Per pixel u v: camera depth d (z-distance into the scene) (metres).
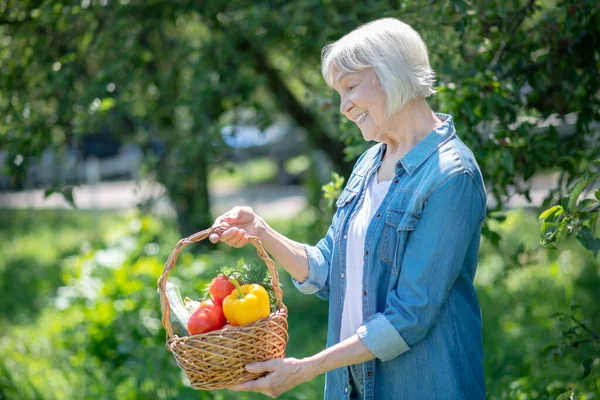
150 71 6.40
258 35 5.67
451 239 1.99
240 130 6.21
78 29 5.13
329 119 3.95
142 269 5.15
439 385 2.07
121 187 19.44
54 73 4.67
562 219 2.53
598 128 3.77
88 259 5.53
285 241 2.39
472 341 2.13
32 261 9.64
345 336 2.24
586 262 6.62
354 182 2.30
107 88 5.11
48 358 4.80
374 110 2.08
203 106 5.49
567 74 3.44
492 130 3.35
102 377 4.43
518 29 3.51
